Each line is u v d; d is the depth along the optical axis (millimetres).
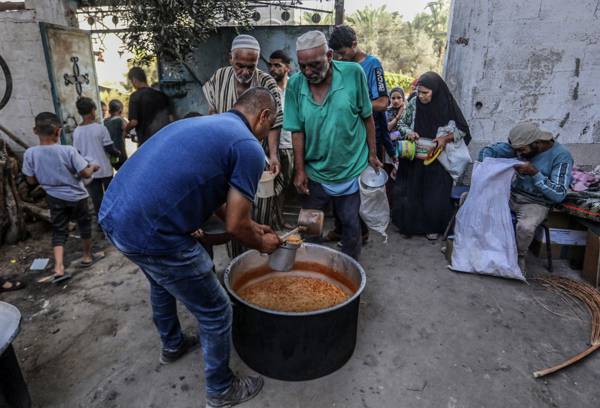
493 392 2160
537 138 3139
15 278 3338
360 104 2705
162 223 1570
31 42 4668
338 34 3354
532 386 2203
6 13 4598
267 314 2029
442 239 3969
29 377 2266
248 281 2604
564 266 3486
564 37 3889
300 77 2670
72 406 2074
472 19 3973
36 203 4508
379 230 3613
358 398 2111
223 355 1920
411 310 2867
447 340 2561
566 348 2498
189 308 1828
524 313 2838
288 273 2768
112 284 3225
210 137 1584
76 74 4891
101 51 5934
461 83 4160
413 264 3508
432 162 3764
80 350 2477
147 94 4945
